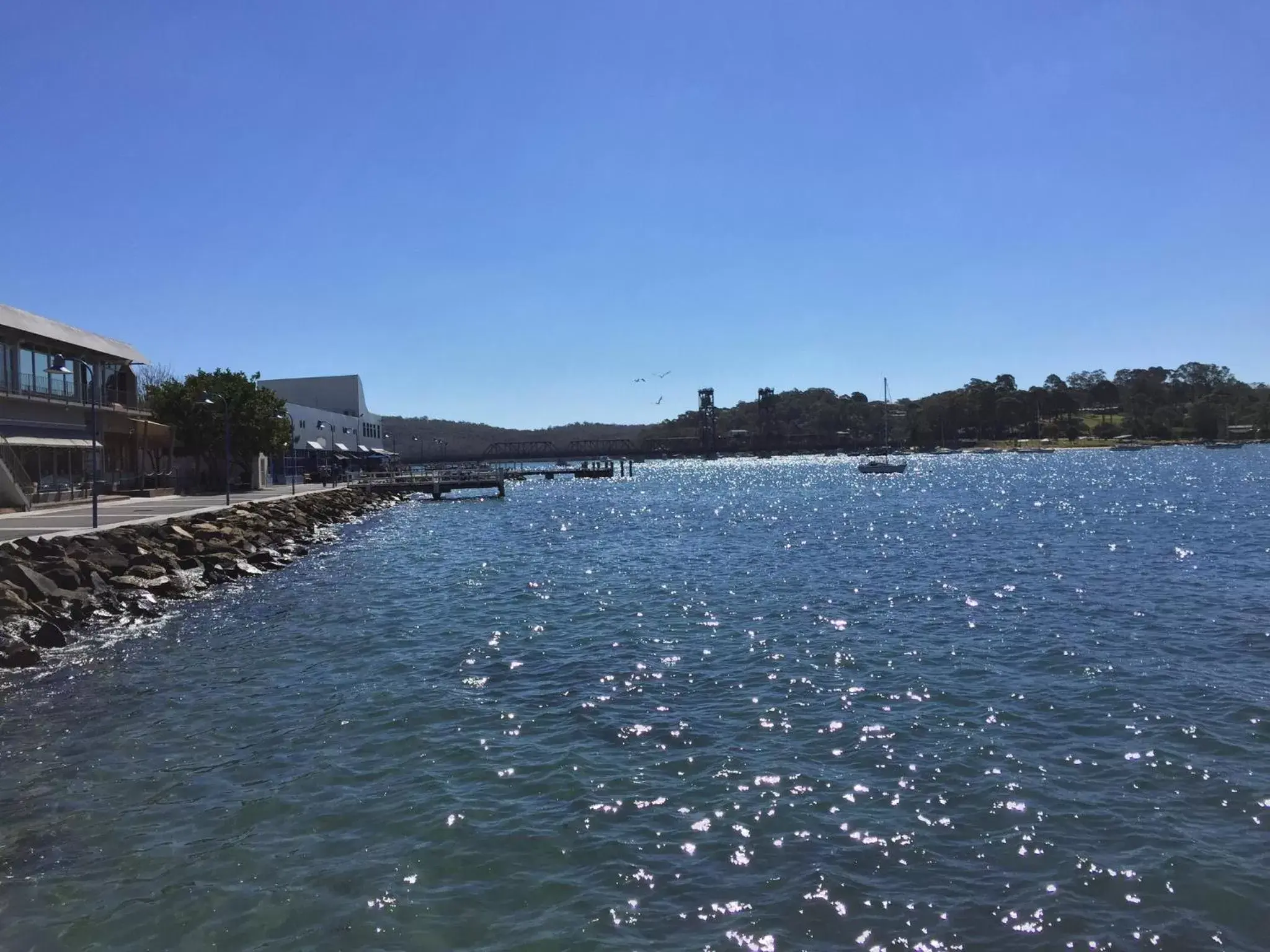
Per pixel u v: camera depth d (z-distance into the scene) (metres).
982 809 11.09
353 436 134.88
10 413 48.69
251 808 11.52
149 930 8.64
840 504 77.38
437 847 10.30
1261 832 10.38
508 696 16.62
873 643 20.44
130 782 12.56
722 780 12.17
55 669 19.62
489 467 141.62
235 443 70.69
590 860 9.93
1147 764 12.49
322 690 17.34
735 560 37.59
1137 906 8.84
